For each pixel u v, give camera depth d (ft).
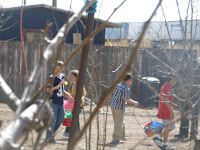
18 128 4.26
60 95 35.40
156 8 4.33
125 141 39.27
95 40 81.82
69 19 5.76
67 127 40.32
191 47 23.07
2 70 68.95
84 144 34.47
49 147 32.07
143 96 70.44
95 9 11.84
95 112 4.45
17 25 86.02
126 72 3.92
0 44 68.28
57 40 5.36
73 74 36.70
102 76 63.98
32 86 4.80
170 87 32.68
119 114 38.17
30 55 67.92
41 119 4.58
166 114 33.76
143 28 3.82
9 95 5.57
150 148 36.42
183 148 35.94
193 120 26.08
